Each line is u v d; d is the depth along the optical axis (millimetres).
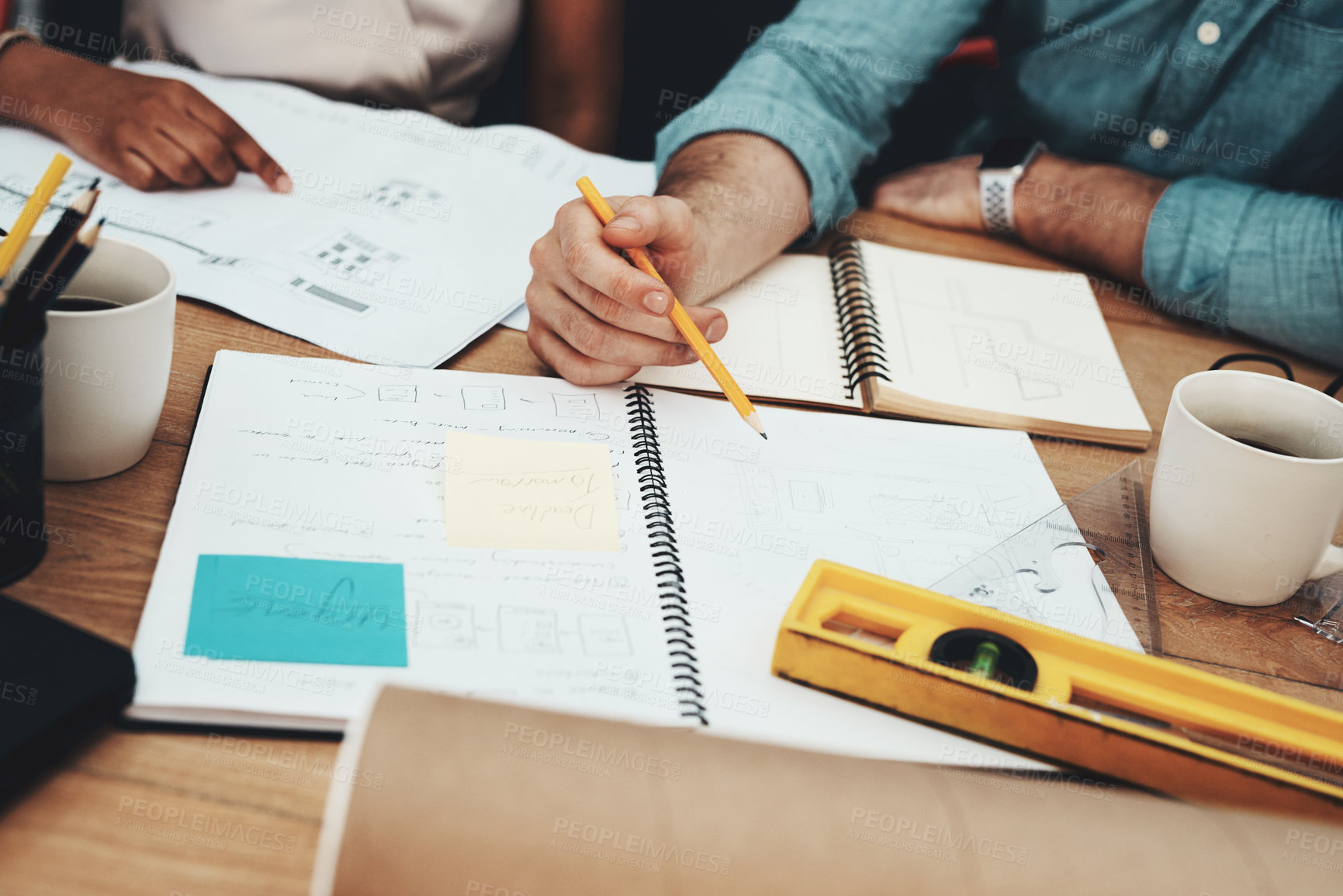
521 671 506
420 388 721
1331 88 1075
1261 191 1005
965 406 804
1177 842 388
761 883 359
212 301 777
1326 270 917
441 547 580
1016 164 1096
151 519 577
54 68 963
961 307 940
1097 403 834
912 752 500
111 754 443
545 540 600
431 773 377
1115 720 488
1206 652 599
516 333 832
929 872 365
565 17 1418
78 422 568
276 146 1028
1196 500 623
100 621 497
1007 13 1214
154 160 903
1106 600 616
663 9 1994
